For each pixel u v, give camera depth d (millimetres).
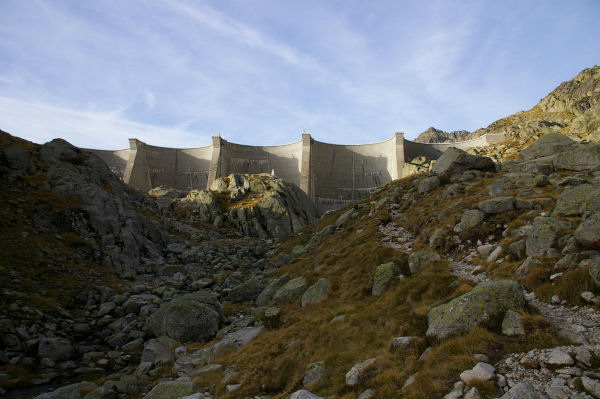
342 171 150500
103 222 41625
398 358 13617
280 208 83875
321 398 12492
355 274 26344
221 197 91250
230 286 38656
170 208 80125
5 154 42062
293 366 17359
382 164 147625
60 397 16141
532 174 32531
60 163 47719
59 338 23078
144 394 17500
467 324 13086
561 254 16484
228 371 18500
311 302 25312
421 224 30859
